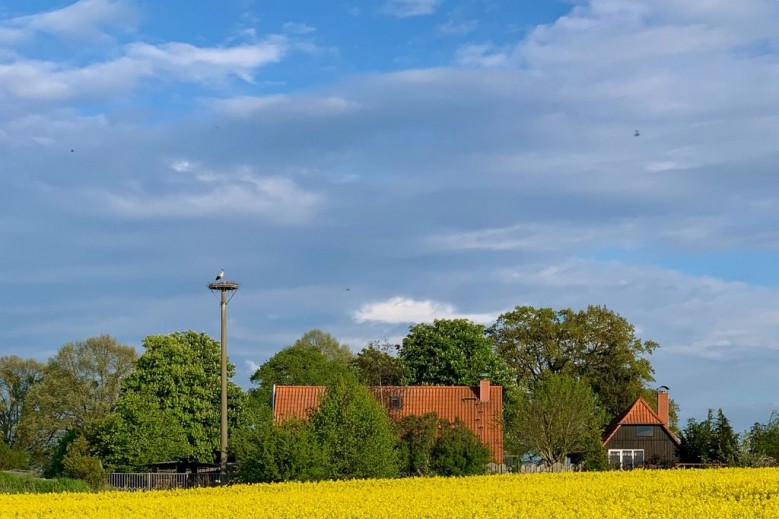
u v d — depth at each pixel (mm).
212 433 56344
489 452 49250
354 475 40719
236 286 43000
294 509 27312
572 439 55469
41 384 72750
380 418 42250
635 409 64500
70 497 33344
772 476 36812
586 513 24859
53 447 72438
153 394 56656
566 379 56906
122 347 74000
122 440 53812
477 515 24891
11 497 33344
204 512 27328
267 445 40219
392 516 25422
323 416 41906
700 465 55062
